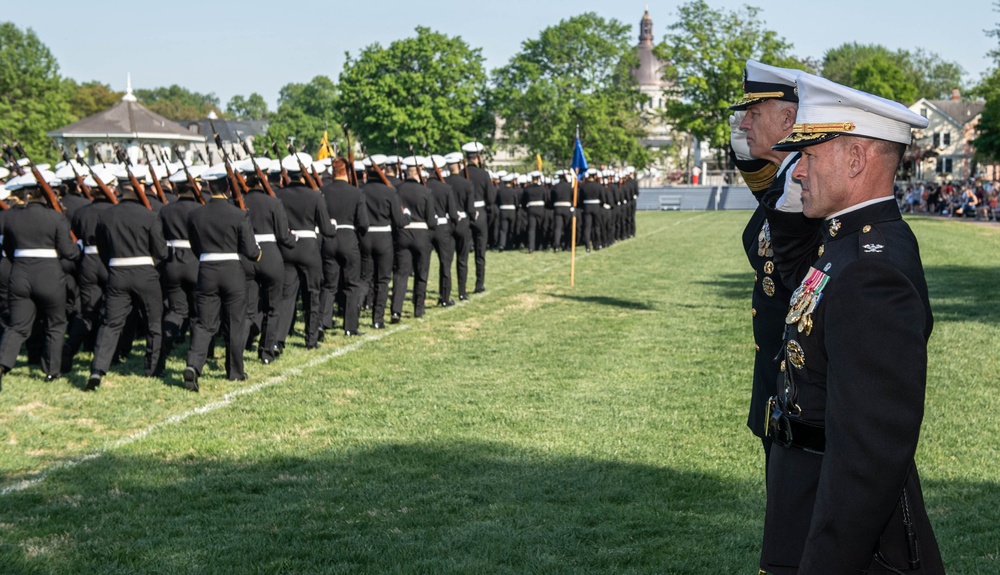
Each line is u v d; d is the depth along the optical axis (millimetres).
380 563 5070
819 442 2770
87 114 105438
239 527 5625
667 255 25031
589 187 26859
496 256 25766
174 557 5184
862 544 2326
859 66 96312
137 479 6562
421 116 65312
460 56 67875
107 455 7113
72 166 11797
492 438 7414
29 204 9711
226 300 9703
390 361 10789
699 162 96750
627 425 7734
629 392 8961
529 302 15820
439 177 15758
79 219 10805
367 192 13133
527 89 70000
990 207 43406
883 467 2291
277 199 10688
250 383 9719
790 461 2854
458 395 8953
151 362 10109
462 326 13367
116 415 8430
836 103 2607
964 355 10367
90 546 5340
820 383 2723
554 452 7012
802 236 2980
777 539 2867
